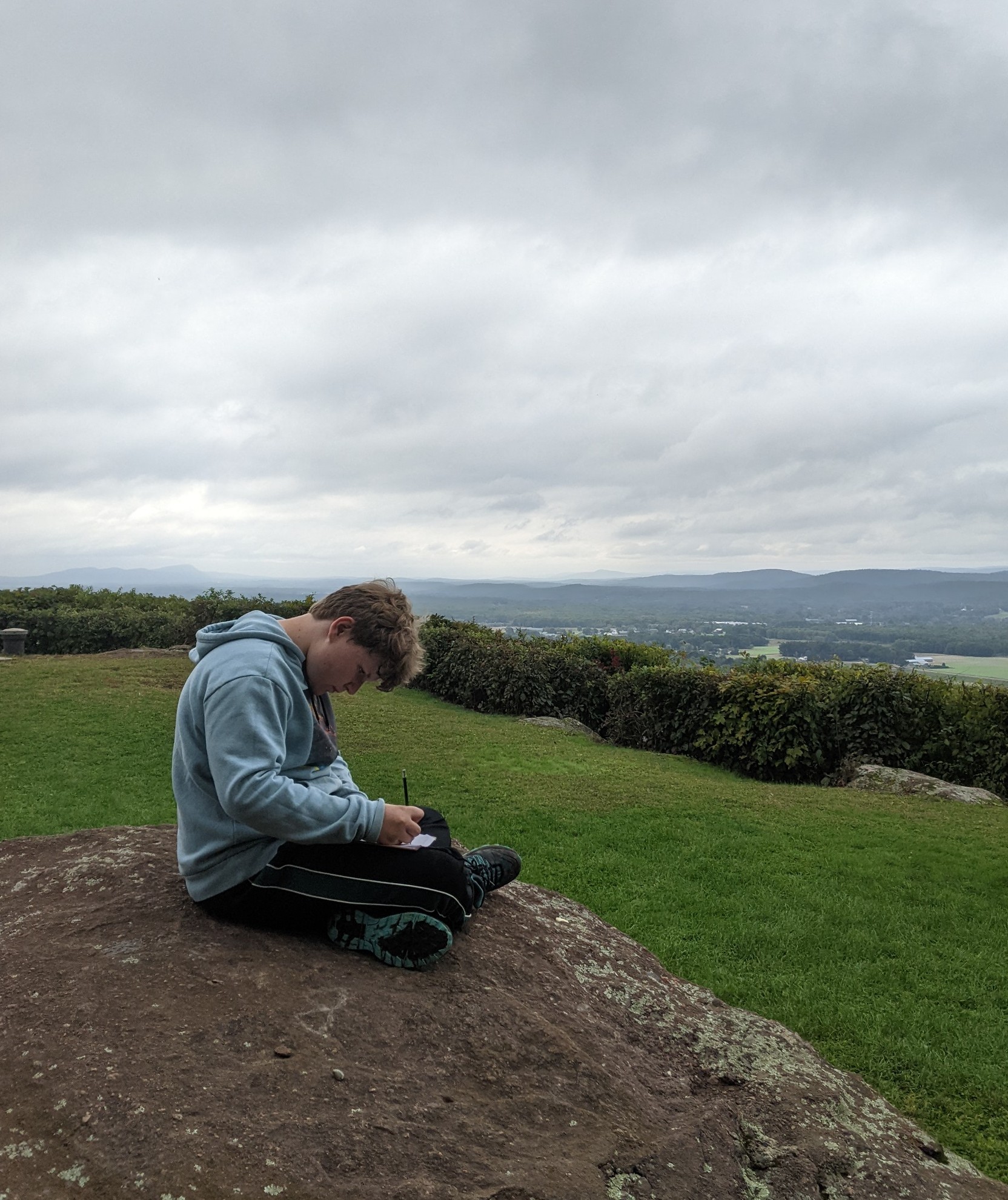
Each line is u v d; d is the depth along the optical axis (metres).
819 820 8.66
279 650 2.44
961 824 8.69
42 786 8.53
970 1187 2.31
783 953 5.61
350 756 10.59
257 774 2.22
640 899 6.39
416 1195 1.74
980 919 6.25
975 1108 4.07
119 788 8.57
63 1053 1.89
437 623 17.52
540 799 8.95
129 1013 2.06
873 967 5.44
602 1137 2.09
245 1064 1.96
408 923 2.47
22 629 19.09
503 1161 1.91
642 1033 2.70
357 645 2.47
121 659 17.11
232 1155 1.70
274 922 2.56
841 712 11.70
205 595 21.23
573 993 2.74
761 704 11.51
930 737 11.29
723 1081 2.53
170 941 2.42
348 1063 2.06
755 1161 2.19
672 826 8.21
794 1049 2.77
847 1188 2.17
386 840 2.44
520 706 14.83
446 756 10.87
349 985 2.36
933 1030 4.73
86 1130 1.69
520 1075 2.21
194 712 2.40
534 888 3.60
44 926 2.53
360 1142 1.82
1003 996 5.11
